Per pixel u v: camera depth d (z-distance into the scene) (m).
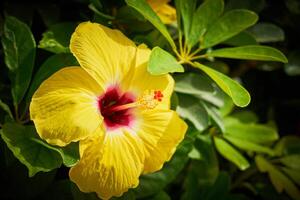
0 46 0.38
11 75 0.33
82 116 0.28
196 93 0.38
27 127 0.31
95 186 0.29
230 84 0.32
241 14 0.36
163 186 0.37
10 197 0.35
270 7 0.52
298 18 0.52
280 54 0.34
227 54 0.35
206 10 0.36
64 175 0.37
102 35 0.31
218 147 0.45
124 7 0.37
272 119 0.55
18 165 0.34
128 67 0.32
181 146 0.37
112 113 0.32
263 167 0.48
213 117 0.41
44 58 0.38
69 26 0.37
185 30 0.36
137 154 0.31
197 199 0.44
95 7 0.37
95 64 0.30
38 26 0.42
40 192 0.34
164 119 0.32
